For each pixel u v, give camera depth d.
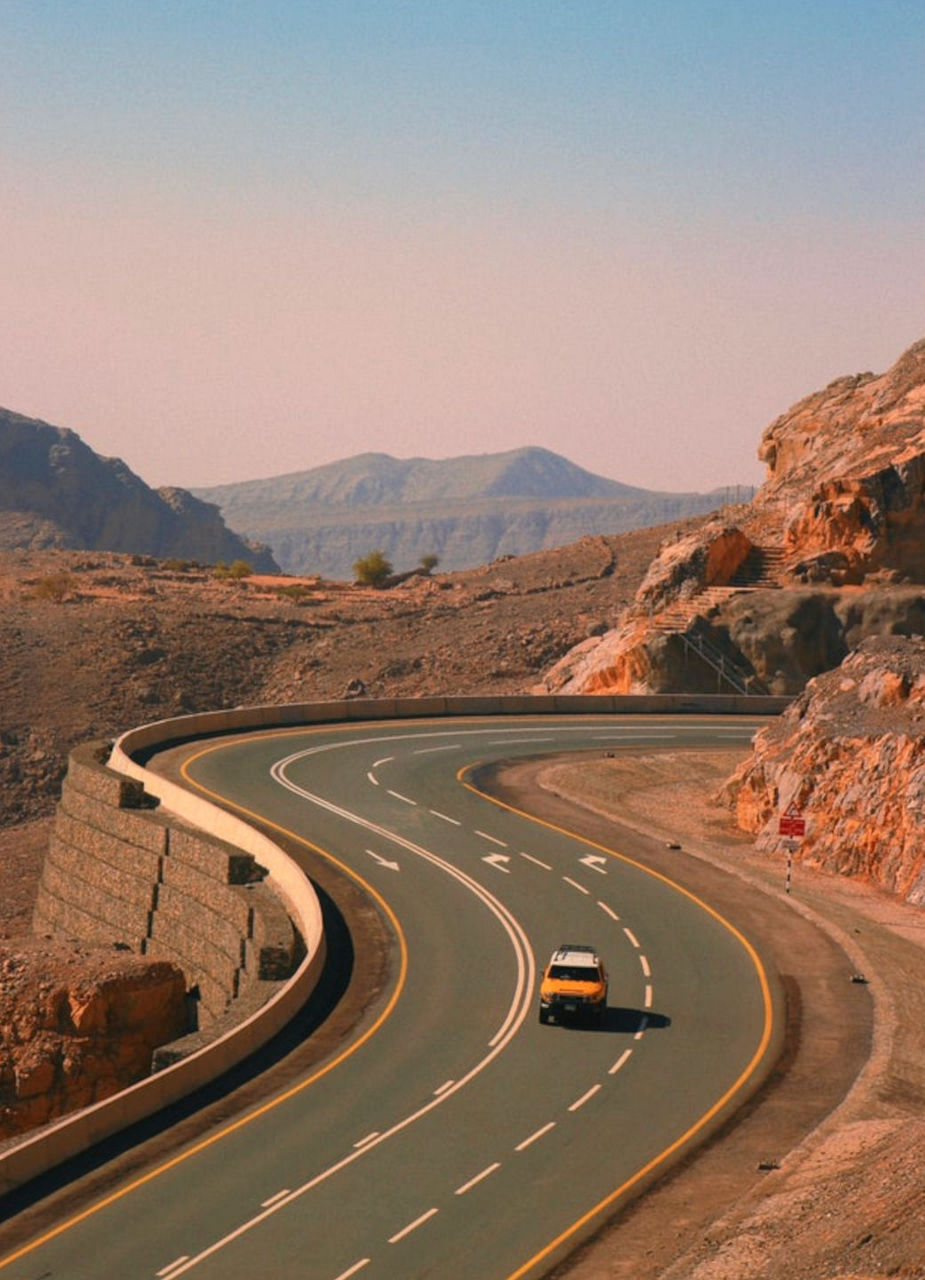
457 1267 30.19
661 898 61.34
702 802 81.69
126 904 70.94
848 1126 37.34
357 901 60.25
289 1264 30.39
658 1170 35.34
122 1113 38.50
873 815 66.44
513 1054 44.09
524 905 60.00
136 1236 31.86
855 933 56.91
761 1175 34.84
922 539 115.56
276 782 80.94
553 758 89.62
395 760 88.00
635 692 112.25
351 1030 46.47
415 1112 39.31
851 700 75.12
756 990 50.28
